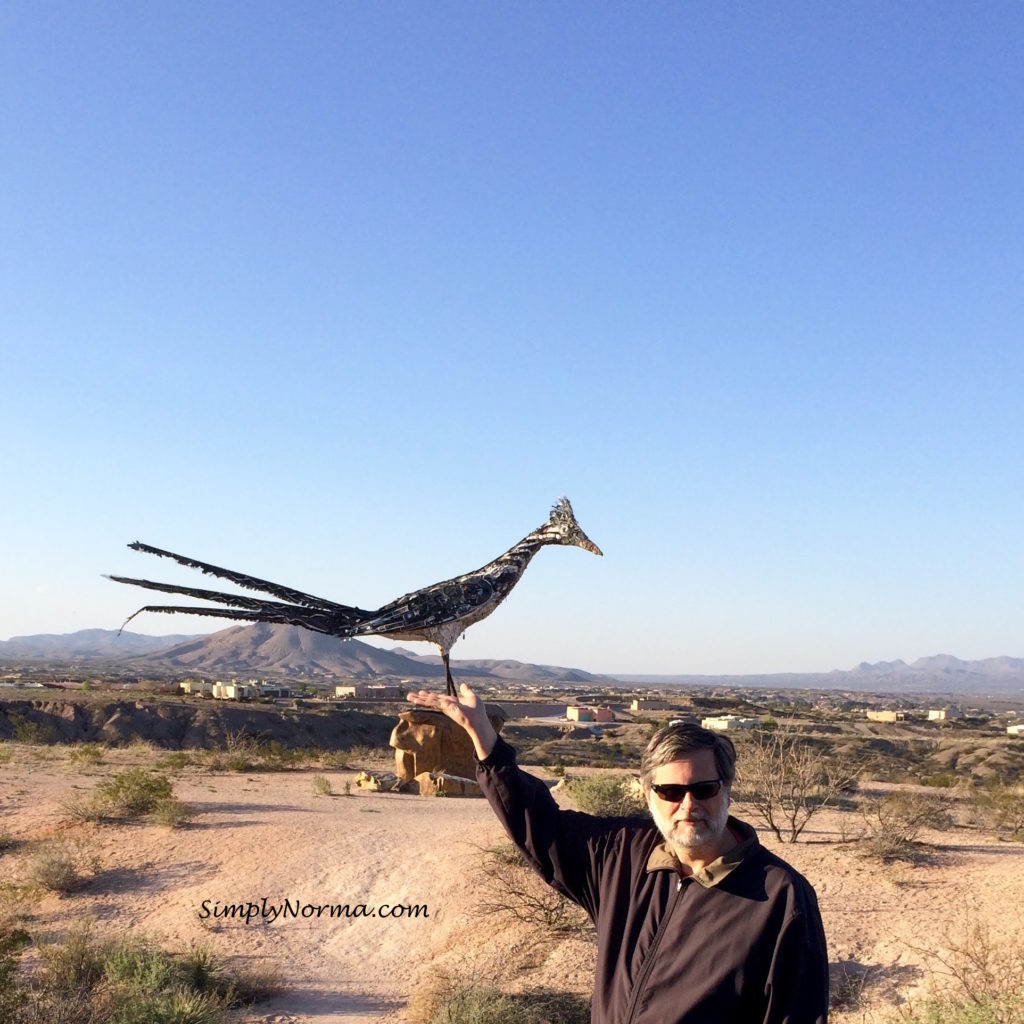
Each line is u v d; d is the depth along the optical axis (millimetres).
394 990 14453
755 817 20531
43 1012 12469
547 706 142375
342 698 120625
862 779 33219
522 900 16016
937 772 52344
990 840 19203
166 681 191125
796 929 3467
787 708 128375
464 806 25281
